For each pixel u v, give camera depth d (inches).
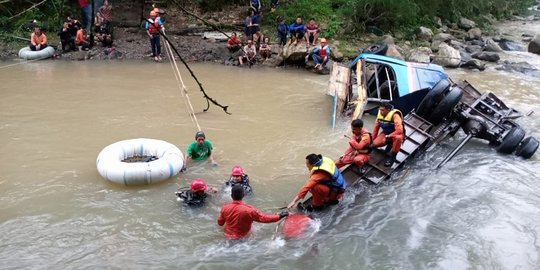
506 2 1059.9
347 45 672.4
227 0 766.5
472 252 243.0
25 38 652.1
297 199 263.6
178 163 311.3
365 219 271.9
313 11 732.7
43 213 269.9
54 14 689.6
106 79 527.2
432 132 362.9
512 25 992.2
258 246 246.4
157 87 503.5
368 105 441.7
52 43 651.5
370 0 700.7
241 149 357.1
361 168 306.8
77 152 346.0
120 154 316.5
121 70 565.3
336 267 232.8
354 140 303.9
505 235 257.3
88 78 529.3
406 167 333.1
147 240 249.4
